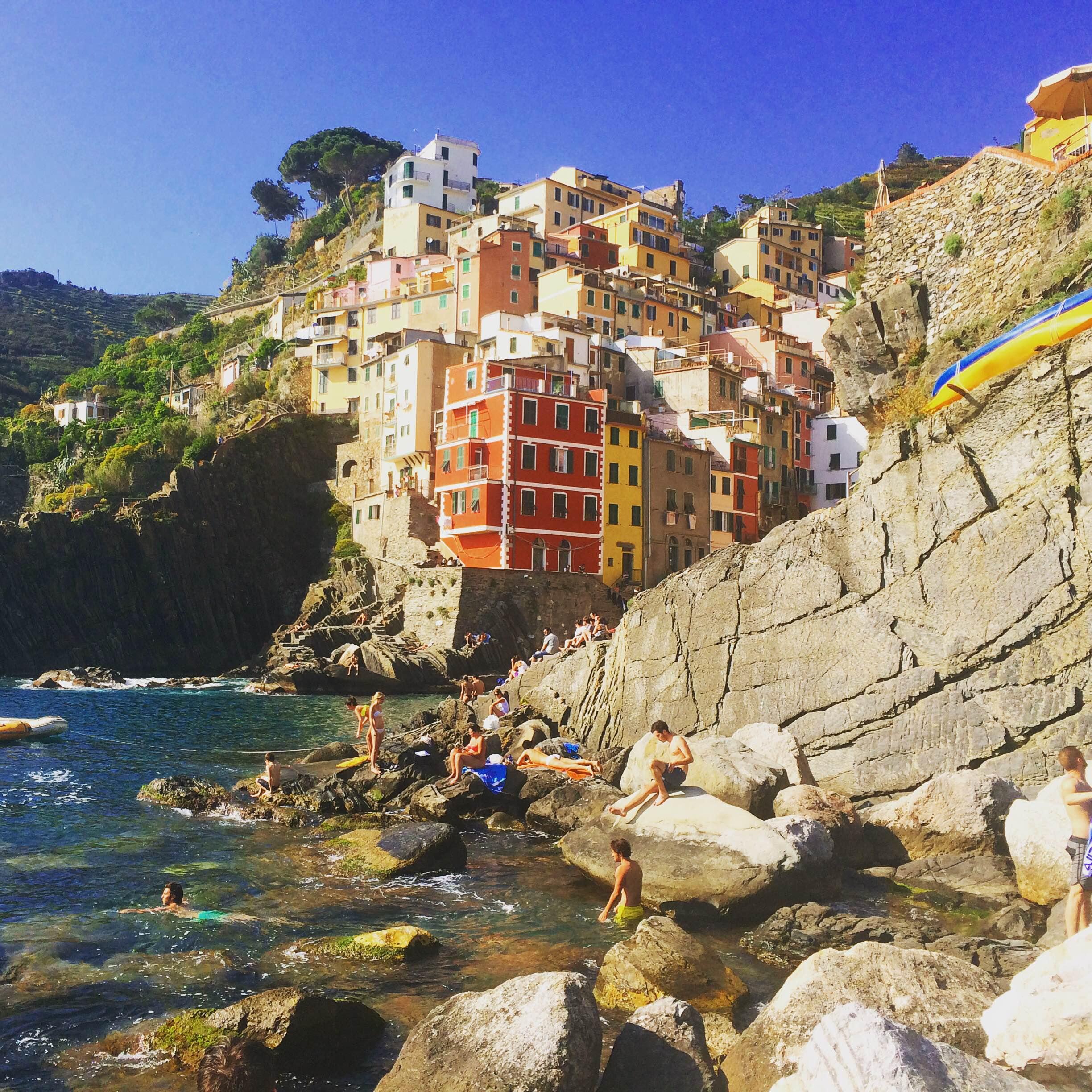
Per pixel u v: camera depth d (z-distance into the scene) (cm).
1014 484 1861
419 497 7381
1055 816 1396
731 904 1417
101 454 9544
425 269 10025
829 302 11744
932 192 2994
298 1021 961
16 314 18888
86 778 2606
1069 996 653
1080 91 2875
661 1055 796
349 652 5788
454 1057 800
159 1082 921
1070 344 1822
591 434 6944
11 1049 987
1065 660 1761
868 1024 569
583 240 10212
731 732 2281
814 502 8962
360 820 2092
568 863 1766
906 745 1942
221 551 7862
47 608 7075
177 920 1399
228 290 16275
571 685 2984
